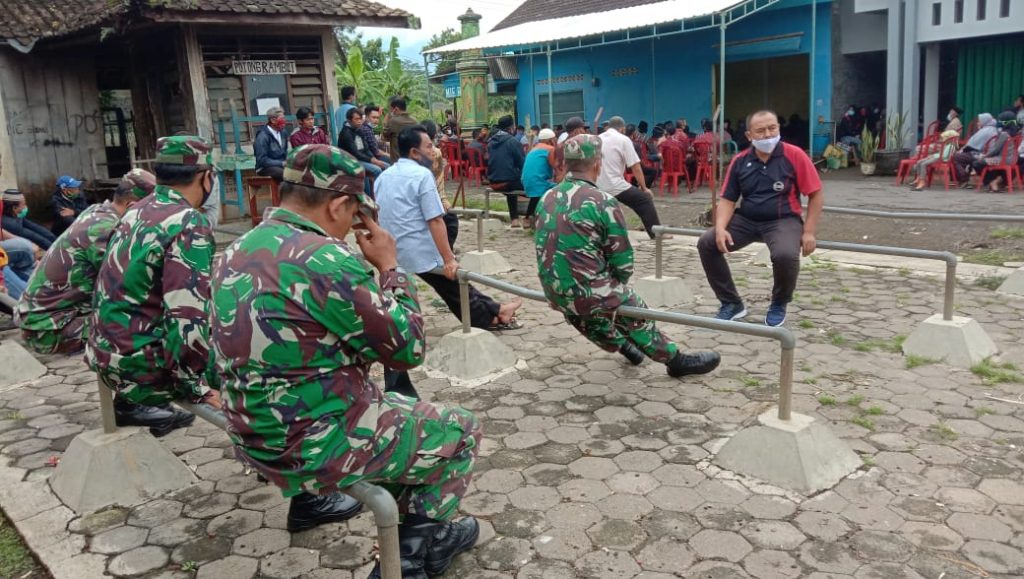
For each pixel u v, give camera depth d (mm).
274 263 2125
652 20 13211
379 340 2213
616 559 2824
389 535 2154
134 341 3057
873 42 16000
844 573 2666
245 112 11297
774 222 5363
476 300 5504
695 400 4266
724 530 2969
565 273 4102
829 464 3299
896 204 10680
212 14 9984
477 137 18266
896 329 5367
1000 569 2656
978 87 15625
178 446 4035
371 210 2406
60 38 11266
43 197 12234
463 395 4523
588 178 4164
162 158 3066
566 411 4215
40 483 3684
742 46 17594
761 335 3357
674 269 7707
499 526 3084
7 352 5305
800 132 17328
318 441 2184
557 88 21922
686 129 16094
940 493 3158
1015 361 4609
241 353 2125
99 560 3010
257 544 3070
